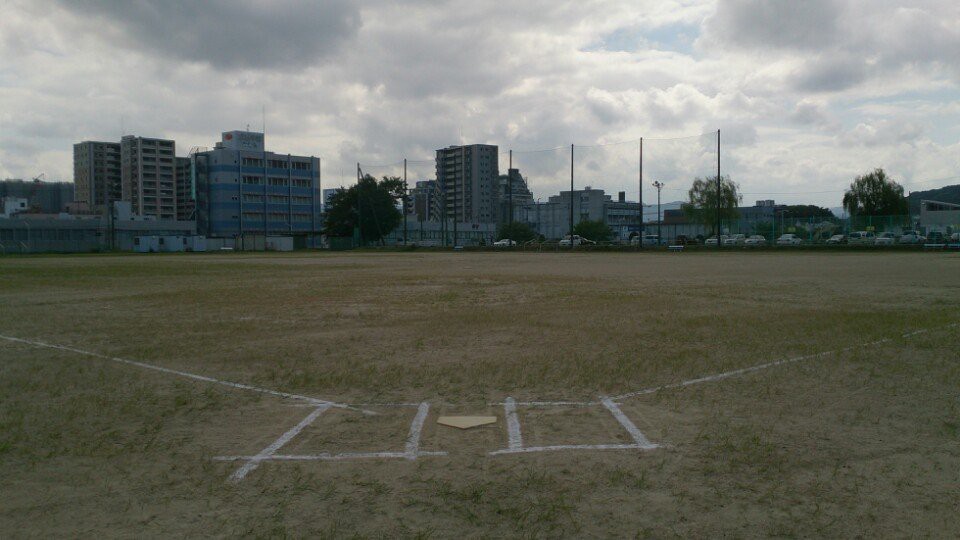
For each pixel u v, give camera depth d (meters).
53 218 113.31
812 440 6.06
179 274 34.84
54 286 26.16
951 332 12.11
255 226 131.75
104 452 5.89
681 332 12.46
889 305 16.88
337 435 6.34
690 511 4.59
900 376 8.61
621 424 6.60
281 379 8.77
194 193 130.88
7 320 15.03
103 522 4.50
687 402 7.41
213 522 4.48
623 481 5.12
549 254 72.75
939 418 6.74
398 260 56.00
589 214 170.00
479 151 170.88
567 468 5.39
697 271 34.09
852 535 4.26
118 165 169.62
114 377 8.96
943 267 35.72
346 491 4.98
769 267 37.72
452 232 145.00
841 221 76.38
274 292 22.48
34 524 4.48
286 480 5.21
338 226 114.88
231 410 7.26
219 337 12.35
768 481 5.12
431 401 7.57
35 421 6.87
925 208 102.62
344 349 10.98
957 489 4.96
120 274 35.03
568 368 9.25
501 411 7.14
